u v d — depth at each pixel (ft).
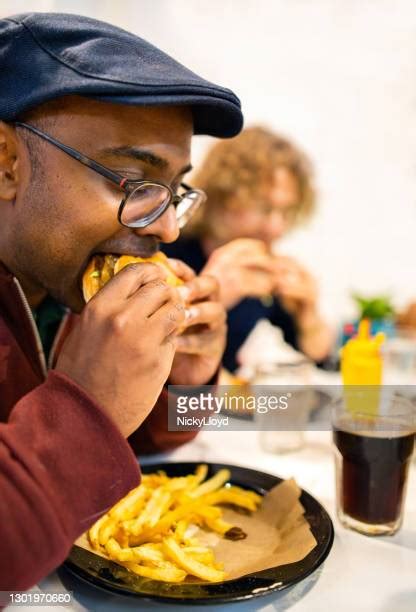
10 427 2.10
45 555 1.95
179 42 10.79
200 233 8.86
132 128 2.84
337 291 11.96
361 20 11.01
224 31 10.89
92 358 2.27
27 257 3.21
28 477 1.98
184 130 3.04
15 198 3.15
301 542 2.61
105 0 9.96
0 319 3.30
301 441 4.21
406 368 5.86
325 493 3.50
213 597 2.21
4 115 2.91
